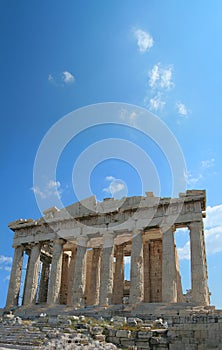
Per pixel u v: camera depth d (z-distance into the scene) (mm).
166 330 29609
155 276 52000
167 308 39219
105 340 29156
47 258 63562
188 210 46000
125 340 28906
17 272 55156
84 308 44938
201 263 42094
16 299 53531
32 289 51906
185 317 32594
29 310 48094
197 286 41000
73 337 26953
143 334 29047
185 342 28641
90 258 61219
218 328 28719
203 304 39438
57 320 32938
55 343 24844
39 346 24219
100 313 41969
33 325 32125
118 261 54875
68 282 56438
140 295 44000
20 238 57344
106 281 46688
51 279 50844
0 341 27047
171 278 43000
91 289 54094
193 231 44344
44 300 60938
